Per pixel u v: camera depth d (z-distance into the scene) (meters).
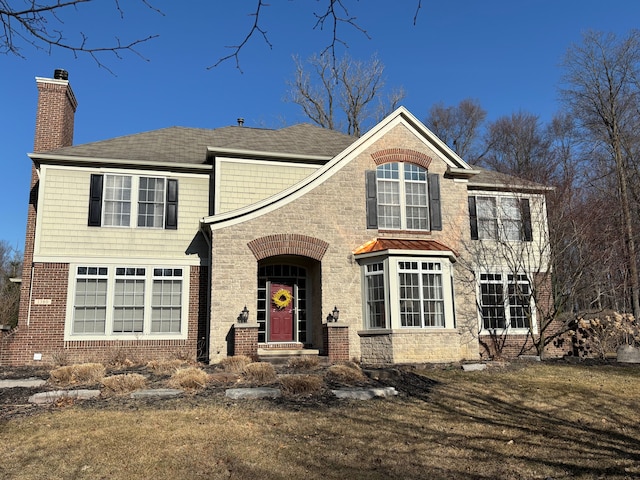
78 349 16.23
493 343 18.98
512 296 19.61
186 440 7.58
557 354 19.33
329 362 15.34
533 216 20.44
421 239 17.97
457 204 18.66
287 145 20.20
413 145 18.53
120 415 8.75
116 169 17.61
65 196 17.02
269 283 18.11
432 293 16.50
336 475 6.57
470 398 10.91
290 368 13.70
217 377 11.30
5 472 6.46
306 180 17.06
